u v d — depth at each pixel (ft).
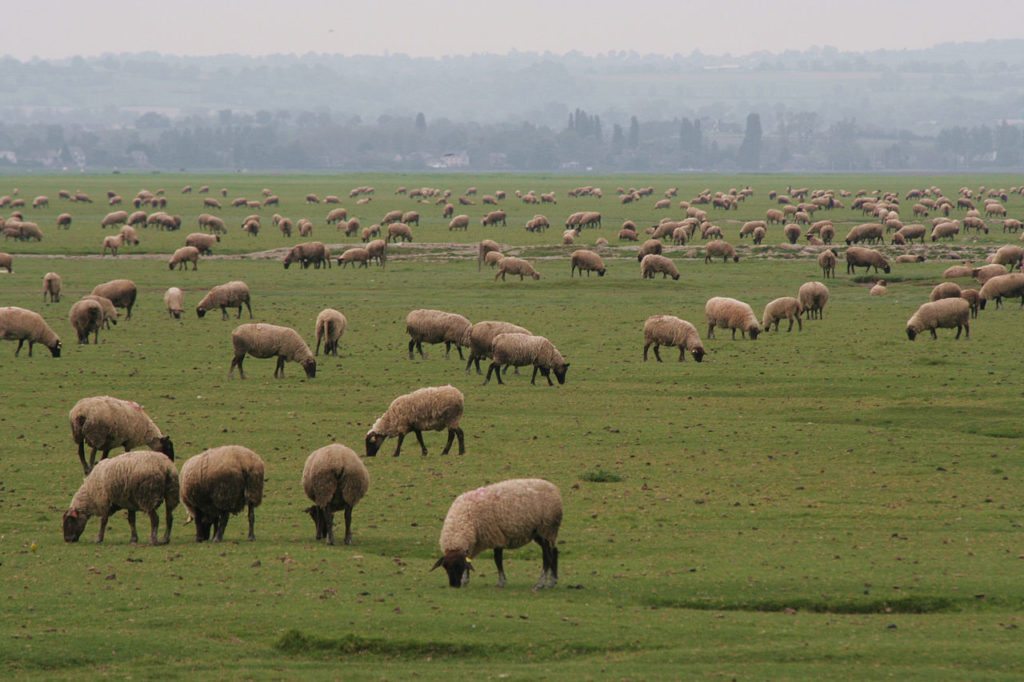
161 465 320.29
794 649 239.91
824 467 435.94
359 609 261.44
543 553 283.59
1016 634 252.42
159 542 325.62
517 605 266.77
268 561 304.09
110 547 318.86
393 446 463.83
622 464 437.58
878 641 246.27
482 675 224.94
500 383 599.98
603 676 224.33
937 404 544.62
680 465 437.17
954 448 464.65
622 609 267.18
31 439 468.34
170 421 504.84
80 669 228.43
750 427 504.84
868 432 495.00
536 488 281.13
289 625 252.01
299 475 415.85
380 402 551.18
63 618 255.50
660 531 343.05
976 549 322.75
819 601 274.77
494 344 589.73
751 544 327.47
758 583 286.66
